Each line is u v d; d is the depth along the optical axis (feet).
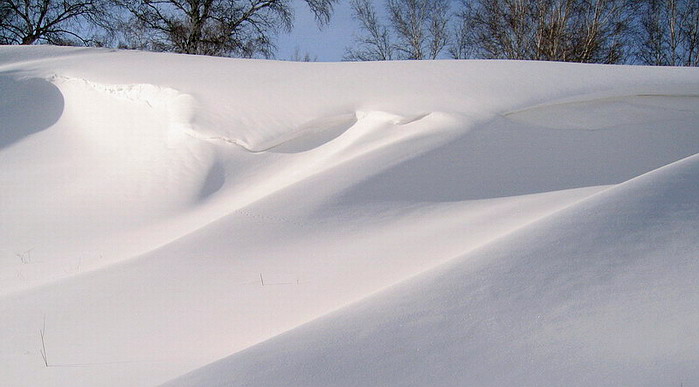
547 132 25.36
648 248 10.01
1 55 44.80
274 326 11.91
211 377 8.06
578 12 79.00
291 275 14.78
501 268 9.93
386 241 16.34
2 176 29.09
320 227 18.01
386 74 32.42
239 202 21.77
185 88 31.65
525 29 81.56
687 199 11.23
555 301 9.05
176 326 12.53
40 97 37.35
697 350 7.61
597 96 27.86
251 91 30.37
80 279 15.85
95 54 46.19
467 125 24.34
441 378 7.71
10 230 23.22
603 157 24.26
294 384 7.79
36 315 13.70
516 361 7.89
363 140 24.39
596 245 10.19
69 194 26.30
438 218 17.98
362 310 9.36
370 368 7.99
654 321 8.34
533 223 11.30
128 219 23.02
